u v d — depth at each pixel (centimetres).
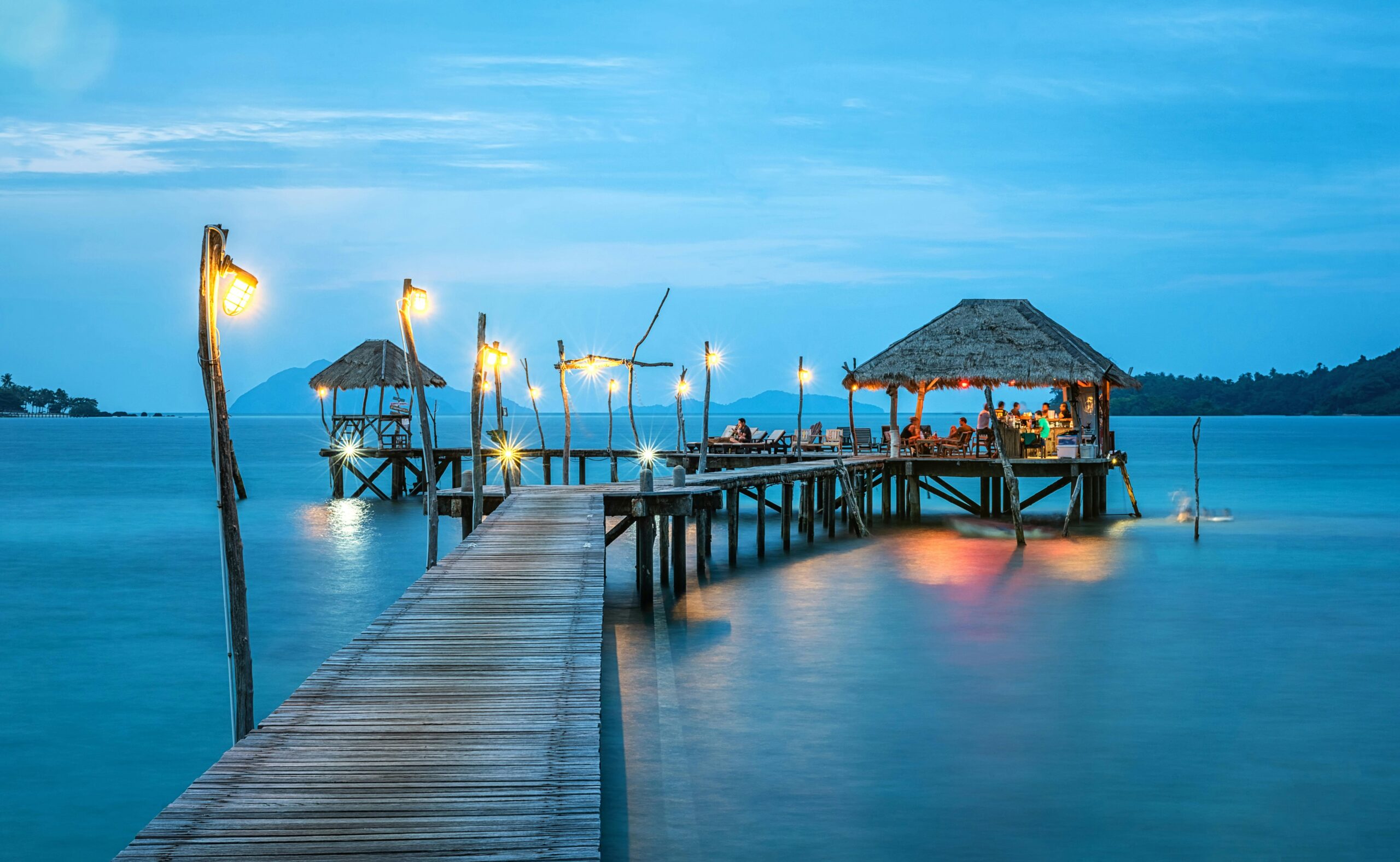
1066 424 3522
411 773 628
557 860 518
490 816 567
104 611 2039
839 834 898
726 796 977
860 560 2497
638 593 1886
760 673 1416
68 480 5738
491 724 721
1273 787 1004
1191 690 1330
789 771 1040
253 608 2059
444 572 1302
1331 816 937
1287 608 1886
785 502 2647
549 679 833
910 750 1101
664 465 4466
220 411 946
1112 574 2278
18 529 3425
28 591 2259
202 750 1241
